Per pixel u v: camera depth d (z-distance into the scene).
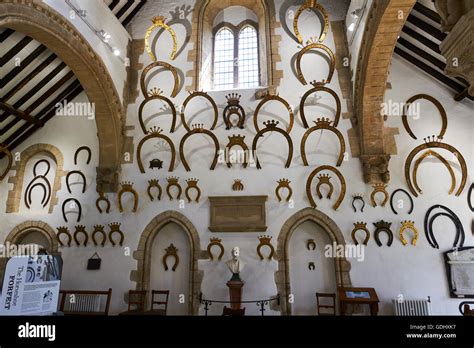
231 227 7.89
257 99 8.77
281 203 8.03
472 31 2.82
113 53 8.50
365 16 7.21
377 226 7.61
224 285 7.69
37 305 3.39
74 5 6.84
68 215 8.66
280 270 7.64
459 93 7.88
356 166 8.05
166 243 8.40
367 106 7.85
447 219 7.50
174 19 9.63
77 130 9.27
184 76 9.12
